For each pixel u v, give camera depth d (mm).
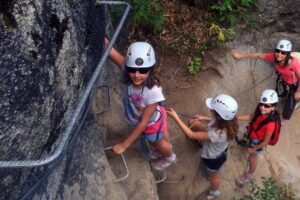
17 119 1805
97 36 2924
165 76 5562
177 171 4848
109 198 3303
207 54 5801
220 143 4199
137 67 3137
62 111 2352
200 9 5938
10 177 1864
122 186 3818
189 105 5477
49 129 2188
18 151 1881
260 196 4570
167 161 4098
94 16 2801
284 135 6199
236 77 5957
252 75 6117
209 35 5816
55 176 2555
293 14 6098
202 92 5625
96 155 3346
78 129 2797
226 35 5801
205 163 4520
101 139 3605
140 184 3883
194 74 5641
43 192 2352
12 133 1785
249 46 6109
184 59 5672
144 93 3289
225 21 5914
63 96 2322
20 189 2023
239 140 5406
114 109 4176
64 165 2740
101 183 3260
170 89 5516
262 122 4863
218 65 5809
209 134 4141
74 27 2381
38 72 1924
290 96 5797
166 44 5645
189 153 4977
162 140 3795
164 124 3660
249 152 5043
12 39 1695
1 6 1648
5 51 1654
